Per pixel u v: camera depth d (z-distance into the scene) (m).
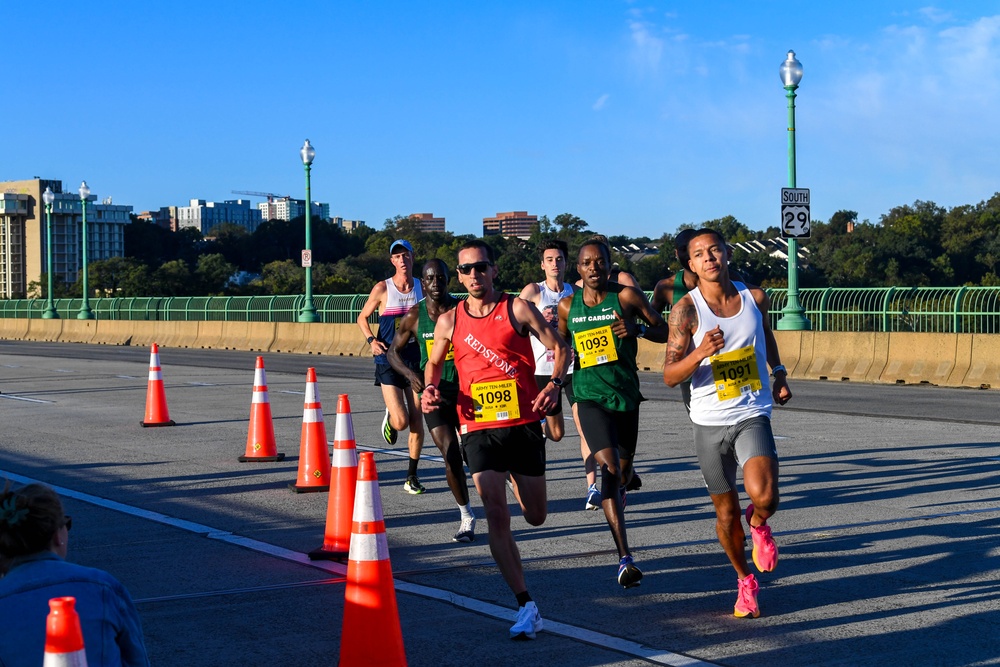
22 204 127.44
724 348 5.74
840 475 10.17
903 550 7.26
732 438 5.71
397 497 9.51
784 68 23.09
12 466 11.22
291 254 135.12
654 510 8.73
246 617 5.90
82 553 7.39
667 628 5.61
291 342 37.34
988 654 5.12
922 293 22.12
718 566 6.93
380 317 9.60
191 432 13.93
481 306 5.79
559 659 5.15
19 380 22.84
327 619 5.86
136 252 136.75
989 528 7.88
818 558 7.08
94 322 48.50
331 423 14.79
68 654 2.84
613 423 6.86
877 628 5.55
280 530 8.12
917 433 13.08
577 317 7.10
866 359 21.83
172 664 5.16
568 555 7.26
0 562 3.55
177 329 43.19
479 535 7.97
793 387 20.22
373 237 122.44
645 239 85.25
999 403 16.78
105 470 10.92
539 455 5.81
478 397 5.71
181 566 7.03
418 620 5.80
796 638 5.40
